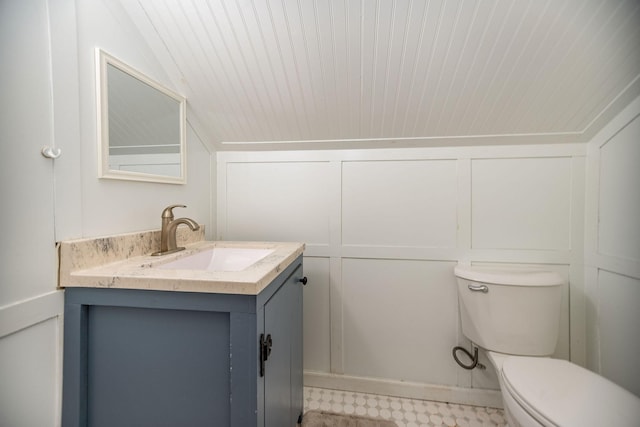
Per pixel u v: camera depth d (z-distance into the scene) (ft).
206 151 5.25
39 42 2.44
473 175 4.99
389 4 3.17
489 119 4.49
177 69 4.06
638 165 3.80
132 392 2.63
